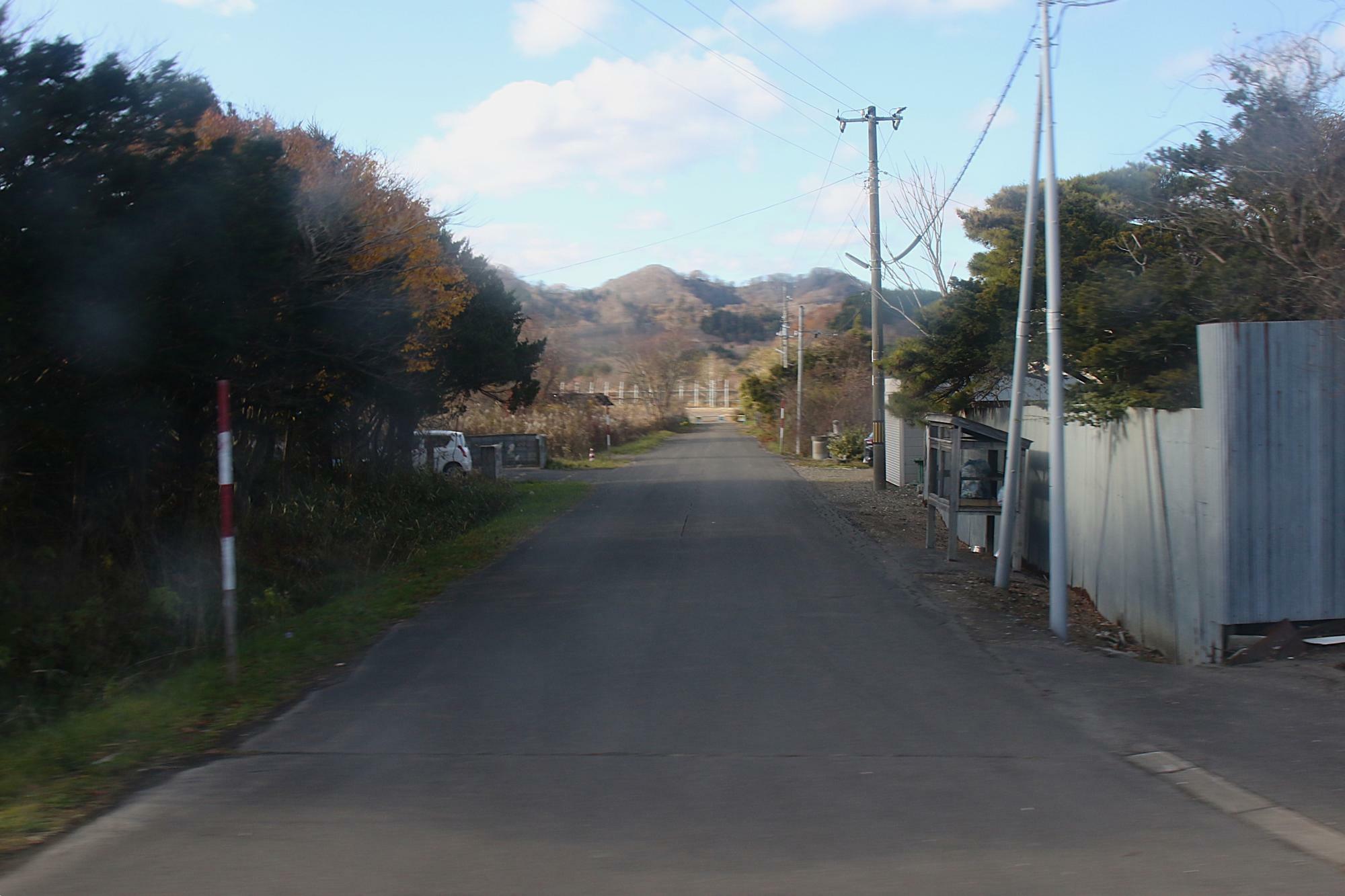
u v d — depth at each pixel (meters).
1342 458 8.33
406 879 4.01
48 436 9.57
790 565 12.90
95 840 4.41
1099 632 10.09
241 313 10.90
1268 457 8.29
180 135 10.40
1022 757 5.58
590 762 5.51
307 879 4.01
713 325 144.50
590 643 8.62
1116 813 4.73
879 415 25.11
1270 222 10.20
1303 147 10.09
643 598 10.66
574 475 31.66
